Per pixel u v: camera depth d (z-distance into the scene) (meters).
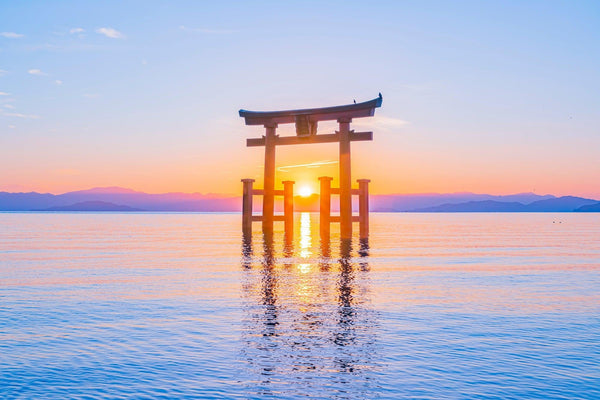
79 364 10.34
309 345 11.64
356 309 15.68
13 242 49.62
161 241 51.50
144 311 15.38
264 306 16.12
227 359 10.61
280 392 8.84
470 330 13.12
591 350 11.42
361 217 45.56
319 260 30.16
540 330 13.19
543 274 24.78
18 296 18.06
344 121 41.25
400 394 8.77
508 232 79.44
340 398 8.59
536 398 8.66
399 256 33.38
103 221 152.62
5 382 9.34
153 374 9.73
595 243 50.41
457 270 26.00
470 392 8.89
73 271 25.38
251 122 45.97
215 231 79.19
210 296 17.94
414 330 13.07
